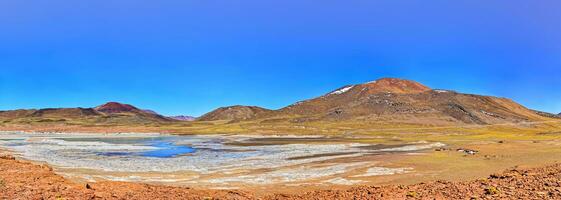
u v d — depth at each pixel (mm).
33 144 88062
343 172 39438
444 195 16984
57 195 17672
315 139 117938
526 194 15609
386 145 84625
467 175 36531
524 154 54844
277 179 35344
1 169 27641
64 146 81812
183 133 170375
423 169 40969
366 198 17875
